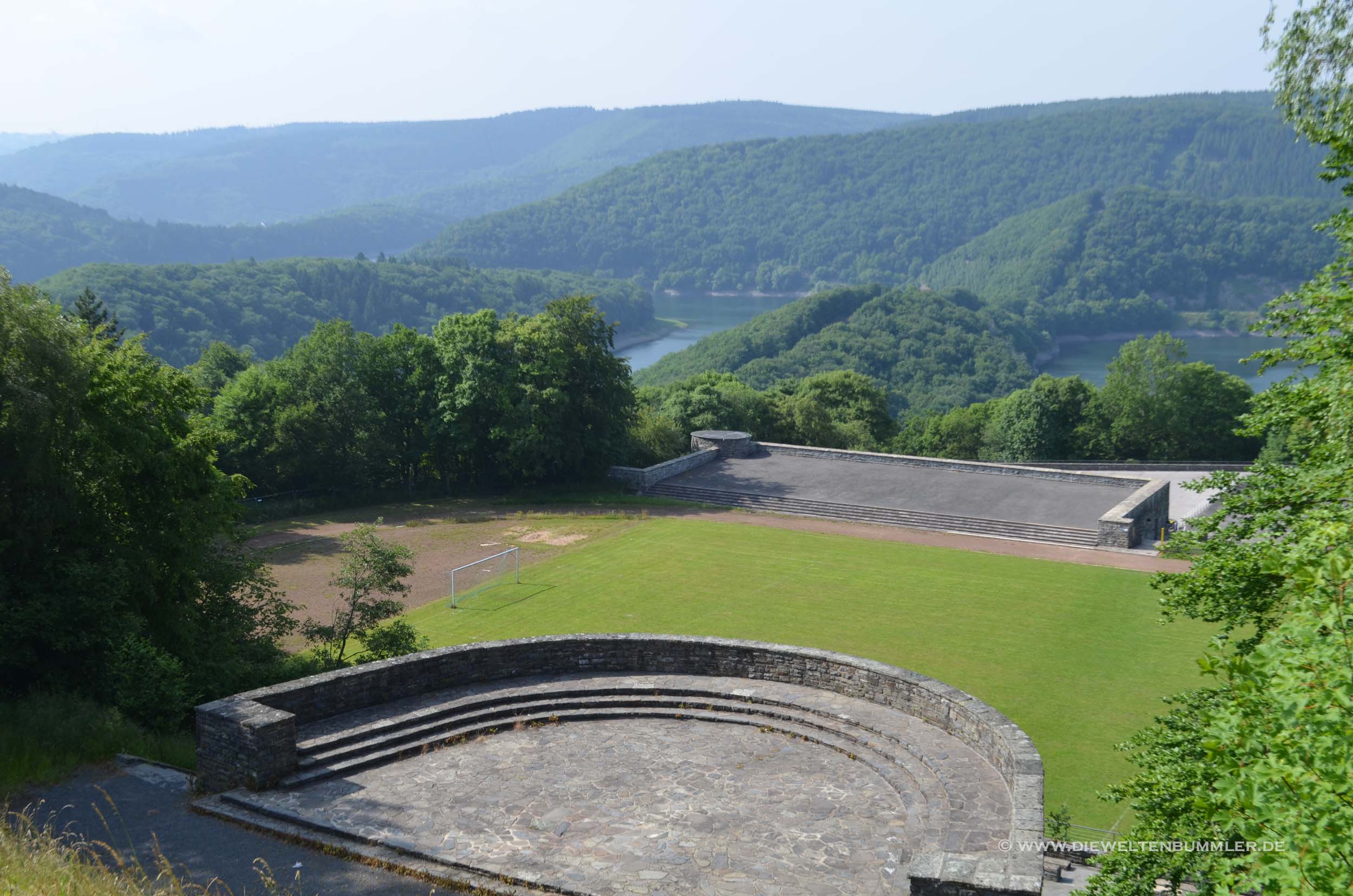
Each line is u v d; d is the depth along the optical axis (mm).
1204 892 10211
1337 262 15352
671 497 68062
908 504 61531
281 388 65375
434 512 63625
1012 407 96562
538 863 13750
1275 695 7609
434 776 16828
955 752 17562
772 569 49812
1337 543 9414
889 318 198875
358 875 13367
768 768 17422
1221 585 15094
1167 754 13953
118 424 26000
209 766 16500
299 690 18078
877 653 37531
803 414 90875
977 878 11648
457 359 69062
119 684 21594
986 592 45688
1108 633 39906
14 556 22734
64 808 15523
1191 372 93000
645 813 15492
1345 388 14070
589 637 21844
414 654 20547
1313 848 6992
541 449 67188
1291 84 19000
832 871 13680
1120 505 55906
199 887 12805
